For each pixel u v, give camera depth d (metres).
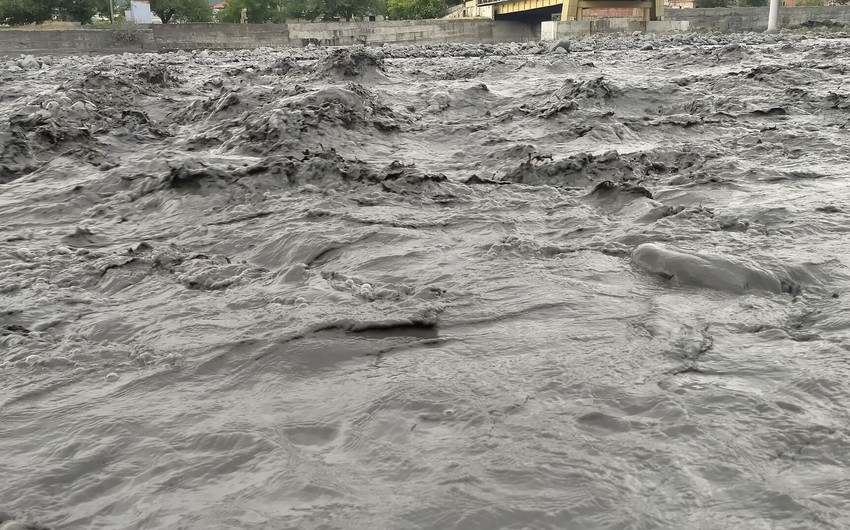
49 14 59.69
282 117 7.91
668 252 3.79
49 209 5.62
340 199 5.41
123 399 2.59
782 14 48.03
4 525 1.91
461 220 4.92
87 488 2.09
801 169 6.35
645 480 2.03
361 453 2.21
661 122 8.90
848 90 11.42
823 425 2.28
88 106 9.67
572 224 4.82
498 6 54.03
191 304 3.47
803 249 4.17
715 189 5.73
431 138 8.48
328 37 47.34
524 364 2.76
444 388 2.58
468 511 1.91
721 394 2.48
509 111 9.73
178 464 2.18
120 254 4.36
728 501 1.93
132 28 42.56
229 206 5.37
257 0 70.88
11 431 2.40
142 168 6.32
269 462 2.17
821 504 1.90
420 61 21.22
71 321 3.36
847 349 2.82
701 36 36.03
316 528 1.86
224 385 2.68
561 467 2.09
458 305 3.40
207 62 23.41
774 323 3.11
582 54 23.19
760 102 10.42
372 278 3.86
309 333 3.06
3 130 7.21
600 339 2.98
